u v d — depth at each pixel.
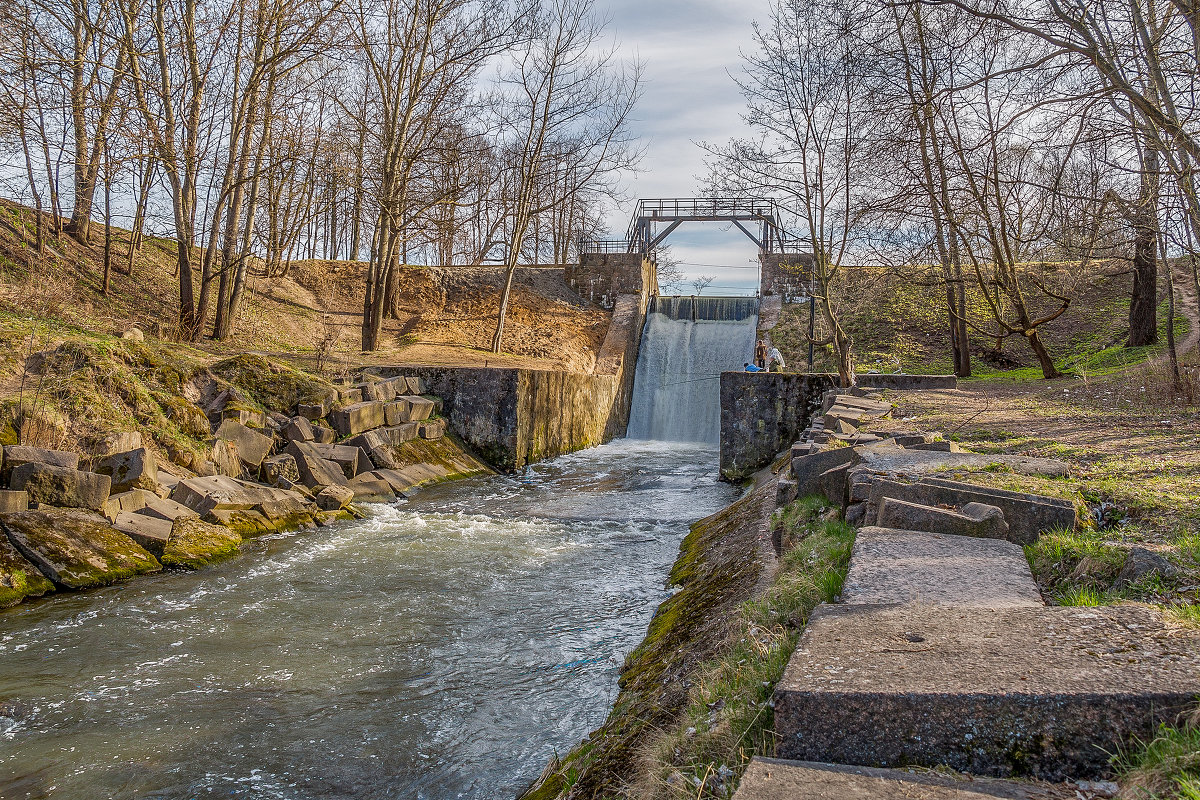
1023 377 24.92
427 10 27.06
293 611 9.03
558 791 4.86
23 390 11.68
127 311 23.36
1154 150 10.39
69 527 9.91
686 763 3.76
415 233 31.81
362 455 16.64
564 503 16.45
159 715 6.47
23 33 17.33
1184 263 30.27
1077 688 2.69
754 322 35.84
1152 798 2.29
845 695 2.80
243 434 14.32
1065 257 12.72
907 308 33.38
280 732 6.22
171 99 20.97
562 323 35.38
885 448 8.18
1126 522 5.48
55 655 7.62
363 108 29.50
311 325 30.70
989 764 2.68
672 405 33.72
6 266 20.92
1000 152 11.71
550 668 7.45
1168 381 14.97
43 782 5.45
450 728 6.30
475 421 21.17
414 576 10.52
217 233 23.34
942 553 4.64
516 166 32.00
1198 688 2.63
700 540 11.74
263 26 21.38
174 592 9.55
